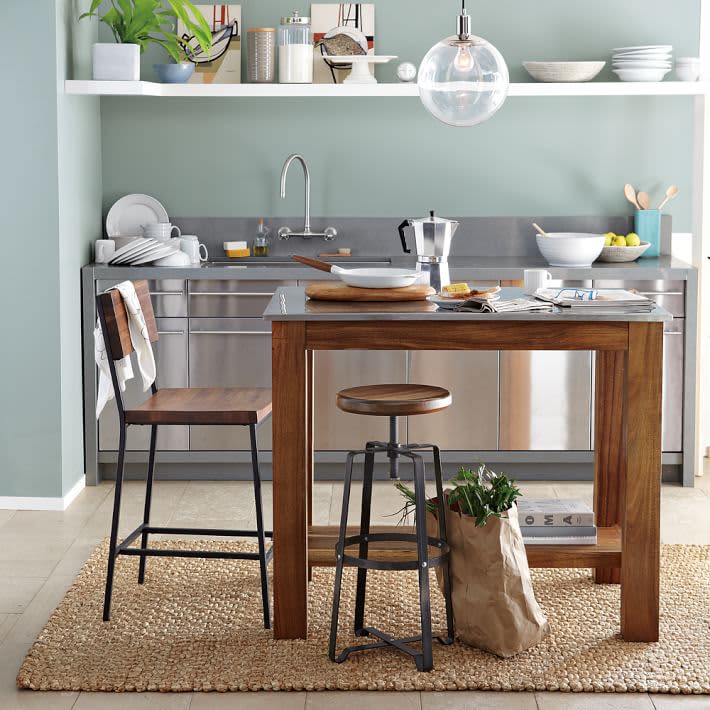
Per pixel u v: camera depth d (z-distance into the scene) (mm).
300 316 3281
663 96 5684
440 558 3291
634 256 5434
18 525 4602
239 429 5238
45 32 4641
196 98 5699
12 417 4797
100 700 3057
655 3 5625
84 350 5141
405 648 3260
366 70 5473
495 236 5754
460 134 5734
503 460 5219
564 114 5703
